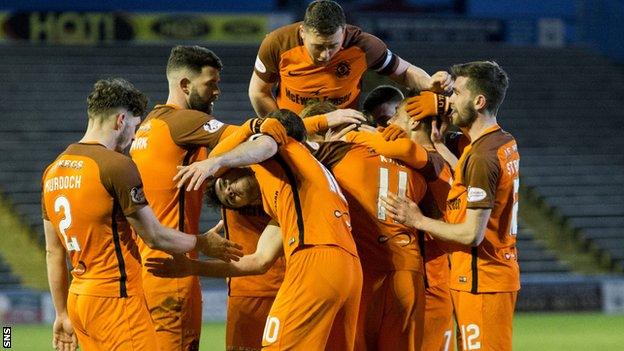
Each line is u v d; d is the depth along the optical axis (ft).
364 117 45.57
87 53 166.09
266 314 46.98
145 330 41.16
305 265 40.42
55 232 42.60
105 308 40.68
